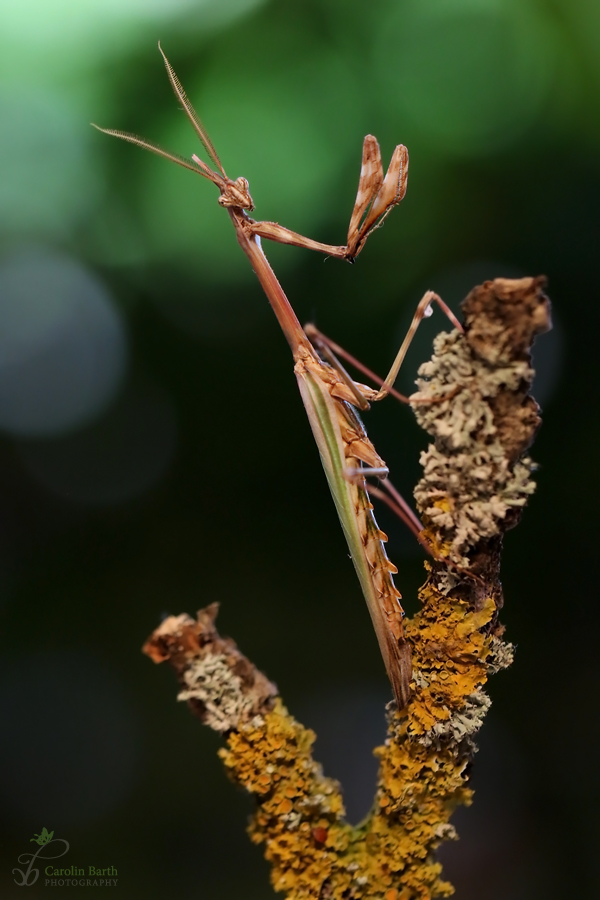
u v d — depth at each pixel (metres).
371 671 0.45
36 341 0.50
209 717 0.30
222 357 0.52
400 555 0.48
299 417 0.53
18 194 0.48
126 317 0.51
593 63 0.43
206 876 0.37
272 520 0.53
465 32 0.44
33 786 0.39
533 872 0.37
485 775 0.39
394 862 0.29
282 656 0.47
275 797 0.29
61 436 0.52
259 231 0.32
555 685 0.42
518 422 0.29
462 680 0.29
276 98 0.46
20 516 0.51
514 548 0.47
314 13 0.46
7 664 0.46
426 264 0.47
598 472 0.45
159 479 0.53
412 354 0.47
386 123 0.46
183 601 0.50
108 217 0.49
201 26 0.47
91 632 0.48
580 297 0.44
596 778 0.38
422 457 0.29
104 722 0.43
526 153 0.45
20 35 0.46
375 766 0.39
